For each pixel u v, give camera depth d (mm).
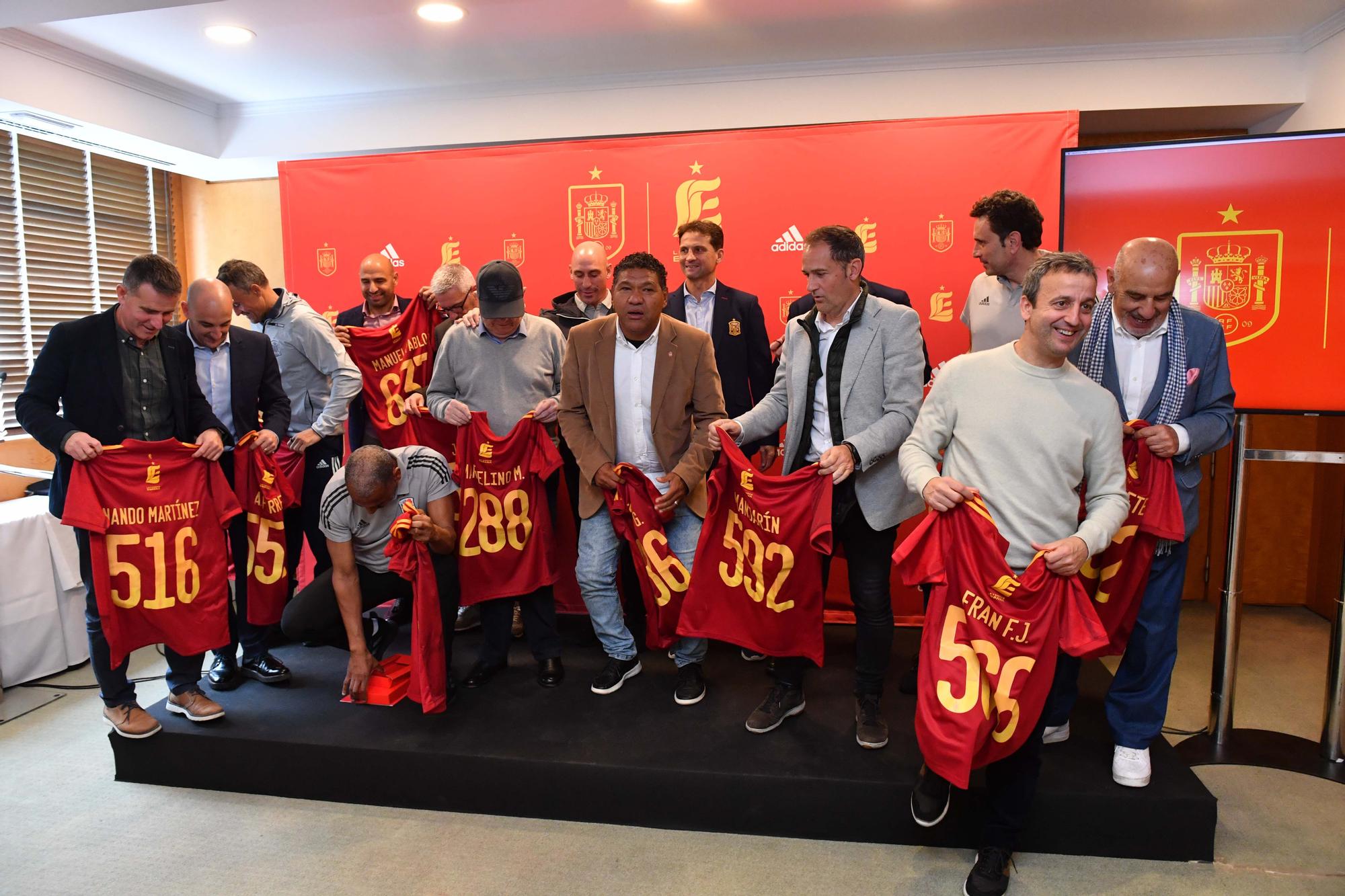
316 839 2414
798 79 4359
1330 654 2758
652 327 2768
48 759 2932
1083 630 1942
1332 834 2387
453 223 4320
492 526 2949
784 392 2727
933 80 4250
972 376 2057
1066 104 4156
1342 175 2535
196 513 2762
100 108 4207
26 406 2582
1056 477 1968
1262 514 4562
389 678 2869
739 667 3145
